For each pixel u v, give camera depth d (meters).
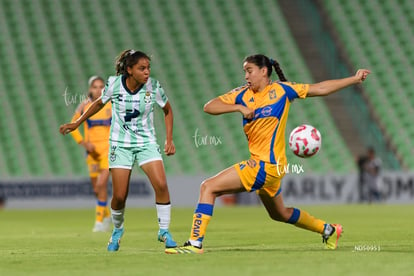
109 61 115.06
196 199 94.94
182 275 21.94
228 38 121.38
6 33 116.88
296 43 121.94
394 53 121.44
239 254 28.33
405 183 98.38
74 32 118.44
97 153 49.50
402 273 21.77
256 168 28.89
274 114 28.91
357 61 119.56
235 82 115.12
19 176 99.06
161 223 30.50
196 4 125.44
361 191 97.88
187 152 105.50
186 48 119.00
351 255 27.66
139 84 29.73
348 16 124.94
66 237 43.22
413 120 113.38
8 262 26.80
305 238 39.38
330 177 97.69
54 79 111.81
